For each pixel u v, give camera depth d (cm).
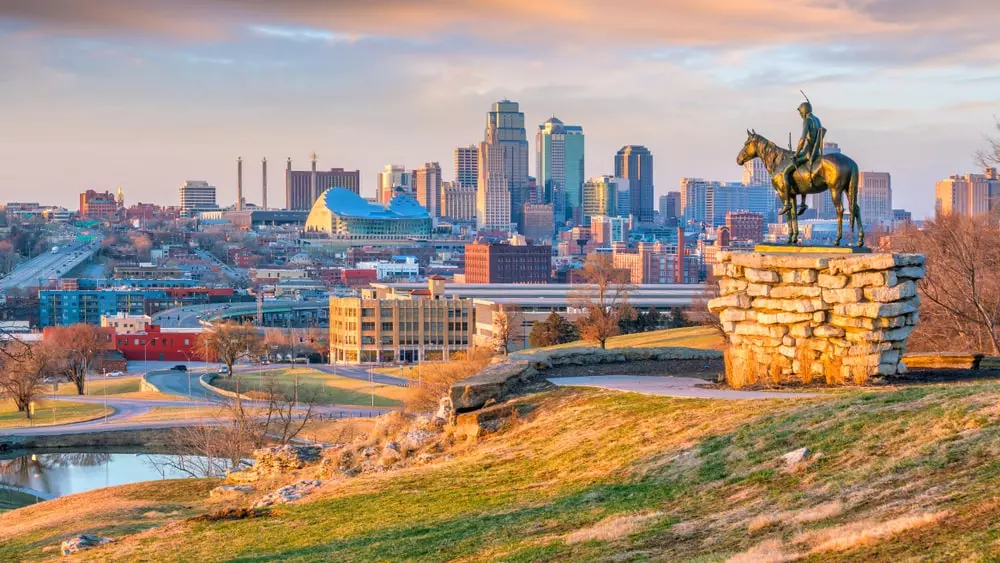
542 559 2777
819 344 4341
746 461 3228
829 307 4328
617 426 3947
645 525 2894
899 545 2280
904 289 4222
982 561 2084
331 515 3744
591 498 3294
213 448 9600
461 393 4578
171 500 5219
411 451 4528
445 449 4416
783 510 2756
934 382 4200
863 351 4228
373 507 3719
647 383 4697
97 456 14312
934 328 9100
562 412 4322
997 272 9038
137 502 5166
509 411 4459
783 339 4422
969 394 3316
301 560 3195
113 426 15562
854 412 3369
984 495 2438
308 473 4972
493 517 3300
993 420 2948
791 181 4634
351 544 3306
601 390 4519
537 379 5025
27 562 4000
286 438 10994
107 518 4762
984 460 2680
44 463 13750
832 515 2608
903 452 2914
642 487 3284
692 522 2842
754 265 4519
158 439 14812
